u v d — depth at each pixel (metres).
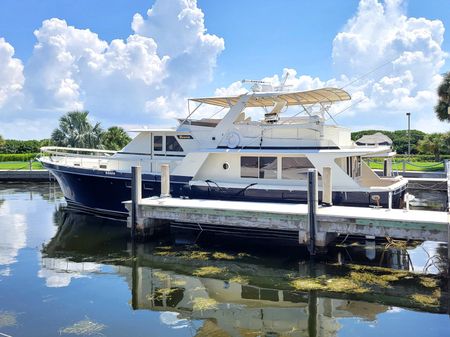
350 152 11.84
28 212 17.81
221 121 13.62
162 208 11.80
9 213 17.56
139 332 6.59
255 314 7.31
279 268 9.68
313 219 9.99
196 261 10.33
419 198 19.23
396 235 9.38
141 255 10.89
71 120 33.84
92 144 33.59
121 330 6.66
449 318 6.99
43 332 6.55
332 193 11.80
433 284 8.48
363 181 14.28
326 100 14.15
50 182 30.44
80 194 15.66
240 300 7.93
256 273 9.38
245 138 13.18
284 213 10.43
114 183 14.57
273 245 11.58
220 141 13.55
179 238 12.55
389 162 16.50
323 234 10.01
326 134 12.77
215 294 8.23
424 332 6.52
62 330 6.62
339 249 10.95
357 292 8.17
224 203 12.06
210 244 11.87
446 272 9.13
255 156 12.95
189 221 11.52
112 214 15.13
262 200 12.53
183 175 13.62
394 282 8.63
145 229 12.09
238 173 13.20
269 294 8.20
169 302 7.84
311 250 10.05
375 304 7.62
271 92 13.18
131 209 12.12
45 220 15.94
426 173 23.22
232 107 13.48
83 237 12.91
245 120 14.60
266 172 12.85
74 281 8.97
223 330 6.71
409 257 10.30
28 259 10.65
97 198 15.18
